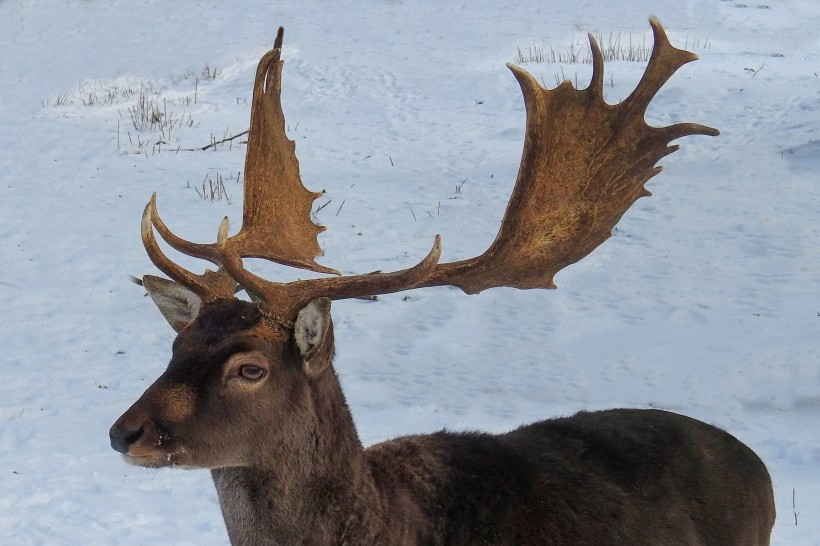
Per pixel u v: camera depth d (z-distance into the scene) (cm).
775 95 4269
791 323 2217
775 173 3375
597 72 829
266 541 752
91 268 2648
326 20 6166
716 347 2103
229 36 5844
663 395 1864
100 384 1919
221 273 802
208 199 3259
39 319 2300
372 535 752
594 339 2175
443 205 3219
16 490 1425
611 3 6450
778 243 2769
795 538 1268
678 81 4547
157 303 802
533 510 793
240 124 4391
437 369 2019
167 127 4316
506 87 4712
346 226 2995
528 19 6112
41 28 6075
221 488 760
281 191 924
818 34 5838
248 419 725
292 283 765
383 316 2333
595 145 835
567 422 894
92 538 1284
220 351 725
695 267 2614
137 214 3114
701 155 3638
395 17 6194
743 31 5881
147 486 1456
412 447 813
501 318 2312
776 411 1781
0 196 3300
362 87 4900
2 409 1777
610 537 805
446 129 4266
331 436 754
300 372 743
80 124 4366
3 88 5062
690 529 850
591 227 839
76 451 1591
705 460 888
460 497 788
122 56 5538
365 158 3888
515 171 3612
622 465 851
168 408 709
